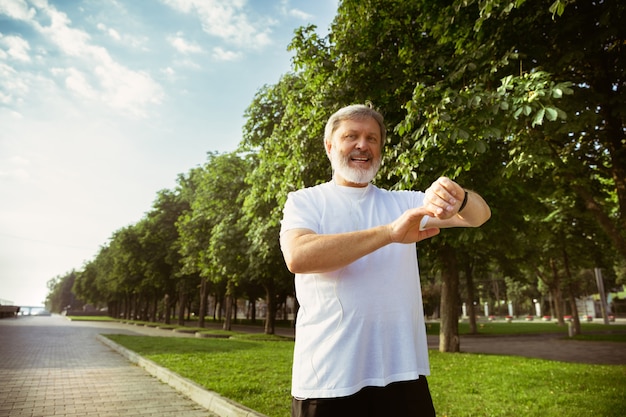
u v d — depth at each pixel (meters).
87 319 58.72
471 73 5.94
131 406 5.95
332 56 7.20
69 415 5.47
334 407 1.38
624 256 8.28
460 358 11.47
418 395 1.49
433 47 6.68
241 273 20.12
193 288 38.44
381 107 6.79
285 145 9.22
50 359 11.62
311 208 1.55
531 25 6.04
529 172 6.77
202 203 23.95
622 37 6.18
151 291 49.38
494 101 4.45
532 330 30.03
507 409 5.35
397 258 1.56
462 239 9.13
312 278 1.50
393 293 1.50
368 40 7.18
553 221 17.34
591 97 6.32
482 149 4.49
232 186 20.75
